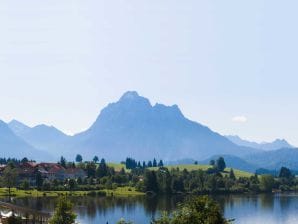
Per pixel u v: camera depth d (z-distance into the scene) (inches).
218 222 2549.2
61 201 4643.2
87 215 7652.6
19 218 5438.0
